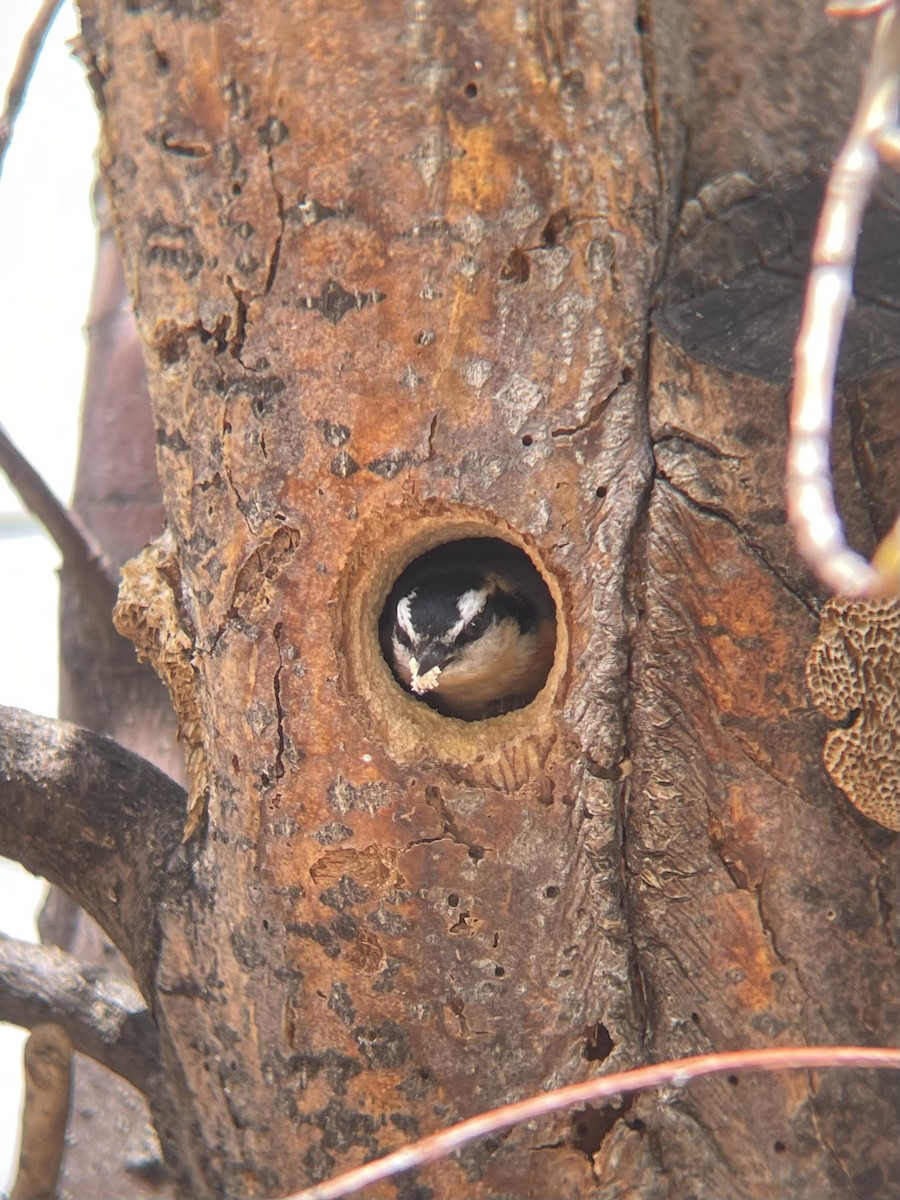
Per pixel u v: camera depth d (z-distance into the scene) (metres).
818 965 0.73
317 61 0.71
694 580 0.72
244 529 0.73
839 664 0.71
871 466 0.71
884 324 0.71
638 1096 0.73
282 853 0.74
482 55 0.70
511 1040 0.73
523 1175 0.73
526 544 0.73
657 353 0.72
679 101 0.72
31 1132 0.74
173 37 0.71
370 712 0.73
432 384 0.72
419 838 0.73
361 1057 0.74
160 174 0.73
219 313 0.73
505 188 0.71
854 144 0.58
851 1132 0.73
